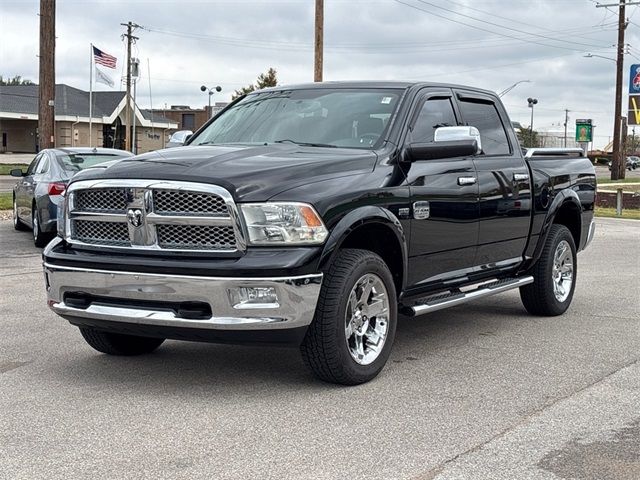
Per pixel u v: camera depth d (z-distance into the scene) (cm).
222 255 480
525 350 635
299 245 483
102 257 506
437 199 594
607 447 418
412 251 576
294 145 584
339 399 498
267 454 404
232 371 564
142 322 490
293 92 662
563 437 432
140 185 497
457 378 549
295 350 627
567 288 794
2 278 971
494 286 676
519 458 401
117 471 381
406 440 425
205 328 478
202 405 485
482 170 656
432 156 562
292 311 476
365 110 608
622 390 523
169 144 685
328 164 525
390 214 543
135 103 5522
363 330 533
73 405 485
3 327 707
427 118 623
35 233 1281
